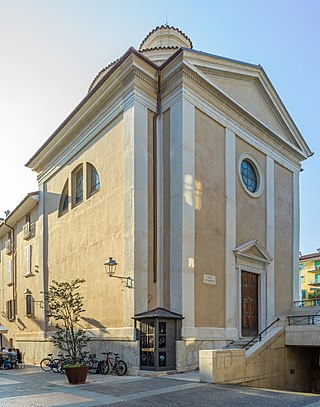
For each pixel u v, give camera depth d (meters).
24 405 7.66
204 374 10.32
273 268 18.14
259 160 18.42
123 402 7.79
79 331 12.49
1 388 10.16
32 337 21.56
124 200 14.30
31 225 23.66
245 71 17.86
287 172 20.73
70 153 19.14
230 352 10.88
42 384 10.81
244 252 16.00
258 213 17.72
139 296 13.16
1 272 29.53
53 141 20.27
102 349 14.22
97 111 16.83
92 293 15.74
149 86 15.03
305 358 14.73
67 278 18.20
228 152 16.20
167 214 14.02
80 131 18.25
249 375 11.50
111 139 15.66
